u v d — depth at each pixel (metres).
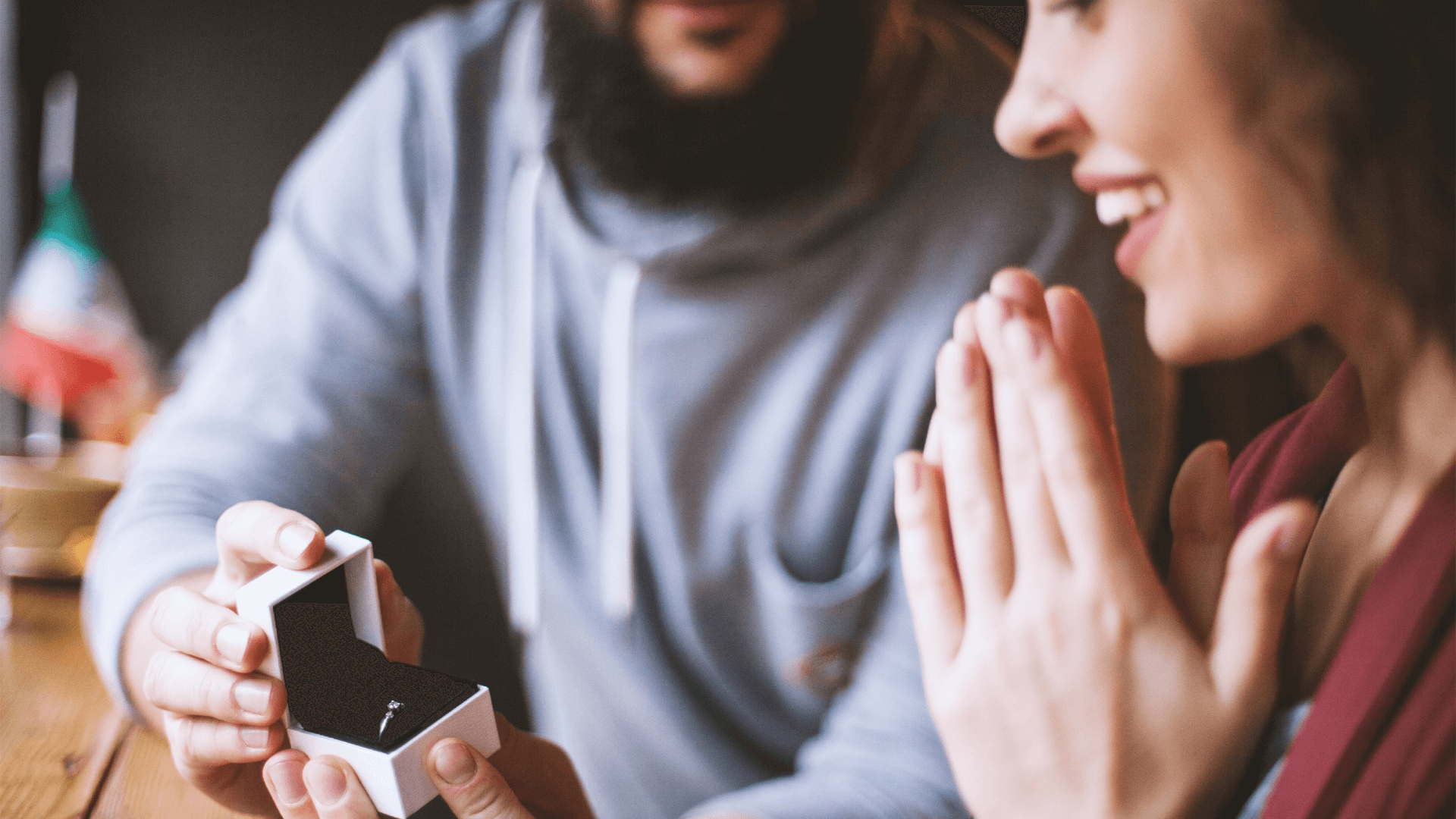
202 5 1.48
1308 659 0.71
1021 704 0.68
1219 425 1.12
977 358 0.71
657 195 1.28
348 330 1.42
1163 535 1.19
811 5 1.19
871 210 1.26
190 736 0.78
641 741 1.48
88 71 1.50
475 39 1.44
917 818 1.04
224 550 0.79
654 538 1.40
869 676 1.24
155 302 1.56
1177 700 0.68
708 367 1.33
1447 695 0.64
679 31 1.19
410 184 1.43
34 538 1.25
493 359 1.44
